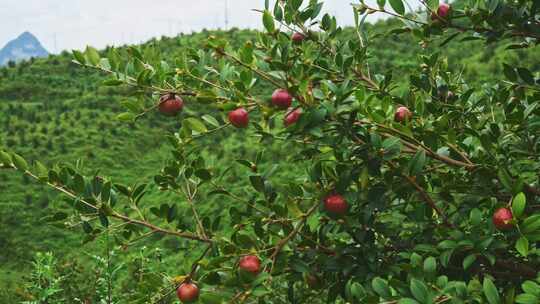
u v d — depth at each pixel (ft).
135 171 69.31
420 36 11.98
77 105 82.89
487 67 62.13
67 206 61.21
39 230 57.41
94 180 10.62
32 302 20.65
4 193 63.10
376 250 10.64
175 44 95.50
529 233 8.23
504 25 11.34
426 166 11.39
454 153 10.37
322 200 10.04
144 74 9.98
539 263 11.00
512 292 8.52
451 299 8.44
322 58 12.15
